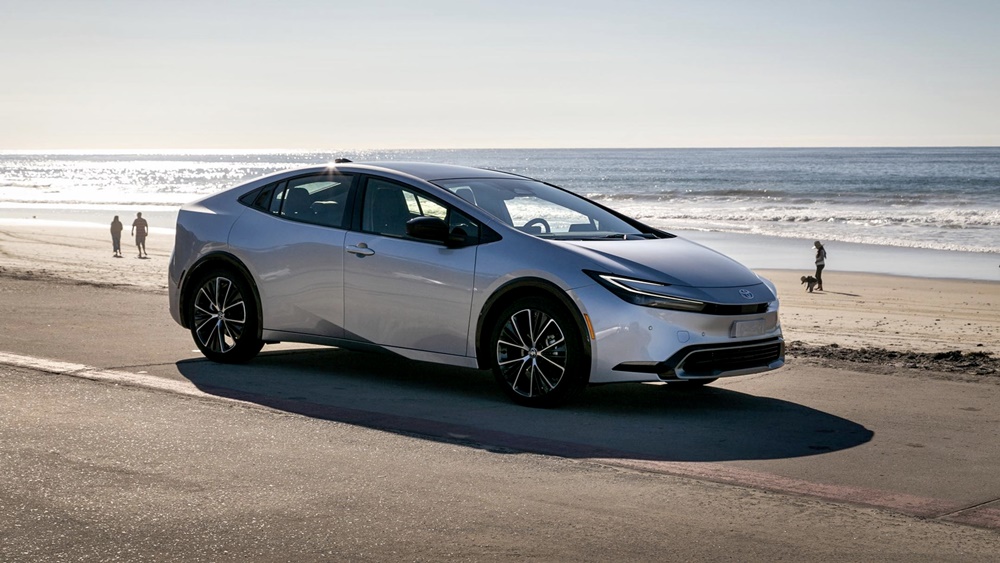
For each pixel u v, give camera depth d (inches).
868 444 213.2
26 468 181.0
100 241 1386.6
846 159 7495.1
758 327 245.8
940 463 198.1
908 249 1402.6
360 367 296.0
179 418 222.7
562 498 169.9
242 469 183.6
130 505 161.6
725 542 149.0
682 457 200.1
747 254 1354.6
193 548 142.8
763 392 269.9
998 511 167.0
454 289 253.8
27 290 447.5
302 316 279.7
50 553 139.9
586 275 238.7
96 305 405.1
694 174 4918.8
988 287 987.9
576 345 238.2
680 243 269.1
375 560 138.9
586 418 235.6
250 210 295.1
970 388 276.1
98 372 271.3
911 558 143.4
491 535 150.2
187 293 301.9
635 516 160.7
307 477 179.5
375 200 274.1
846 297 915.4
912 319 717.3
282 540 146.6
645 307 233.5
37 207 2475.4
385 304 264.8
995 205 2375.7
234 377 272.8
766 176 4421.8
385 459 193.2
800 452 205.8
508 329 249.1
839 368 306.5
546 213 270.4
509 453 200.1
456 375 289.0
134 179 5433.1
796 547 147.3
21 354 294.2
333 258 273.0
